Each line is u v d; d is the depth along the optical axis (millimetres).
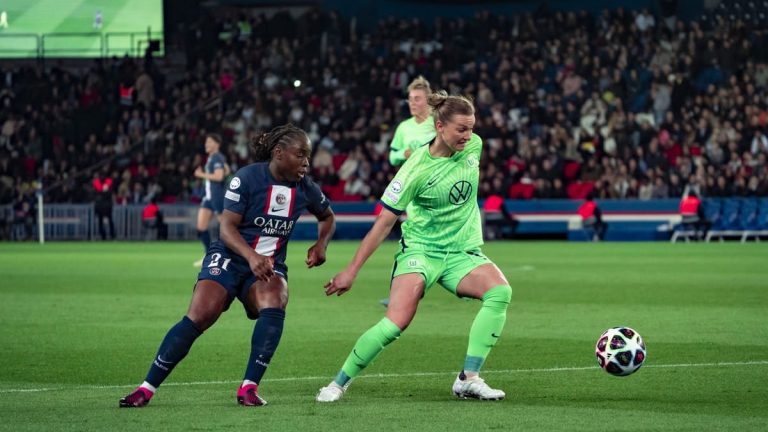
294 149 22516
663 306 43438
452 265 23891
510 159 108688
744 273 60531
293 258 76375
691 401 22859
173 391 24609
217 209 64938
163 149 119062
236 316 40844
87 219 111625
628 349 24328
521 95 115875
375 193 109375
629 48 118688
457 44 123500
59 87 125812
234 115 120375
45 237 112312
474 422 20547
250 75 124562
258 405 22375
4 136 122188
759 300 45750
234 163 114562
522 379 26109
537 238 105375
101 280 57281
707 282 54562
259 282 22766
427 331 35938
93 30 129500
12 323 38750
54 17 129375
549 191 105500
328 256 78750
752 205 101500
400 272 23547
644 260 72688
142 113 122938
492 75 120688
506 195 106125
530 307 43188
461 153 23250
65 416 21266
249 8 133250
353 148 114000
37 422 20641
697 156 106375
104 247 94750
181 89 125125
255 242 22812
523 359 29578
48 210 112125
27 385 25844
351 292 50438
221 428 19984
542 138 111625
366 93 119688
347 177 110500
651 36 119688
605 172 106438
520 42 122438
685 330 35781
